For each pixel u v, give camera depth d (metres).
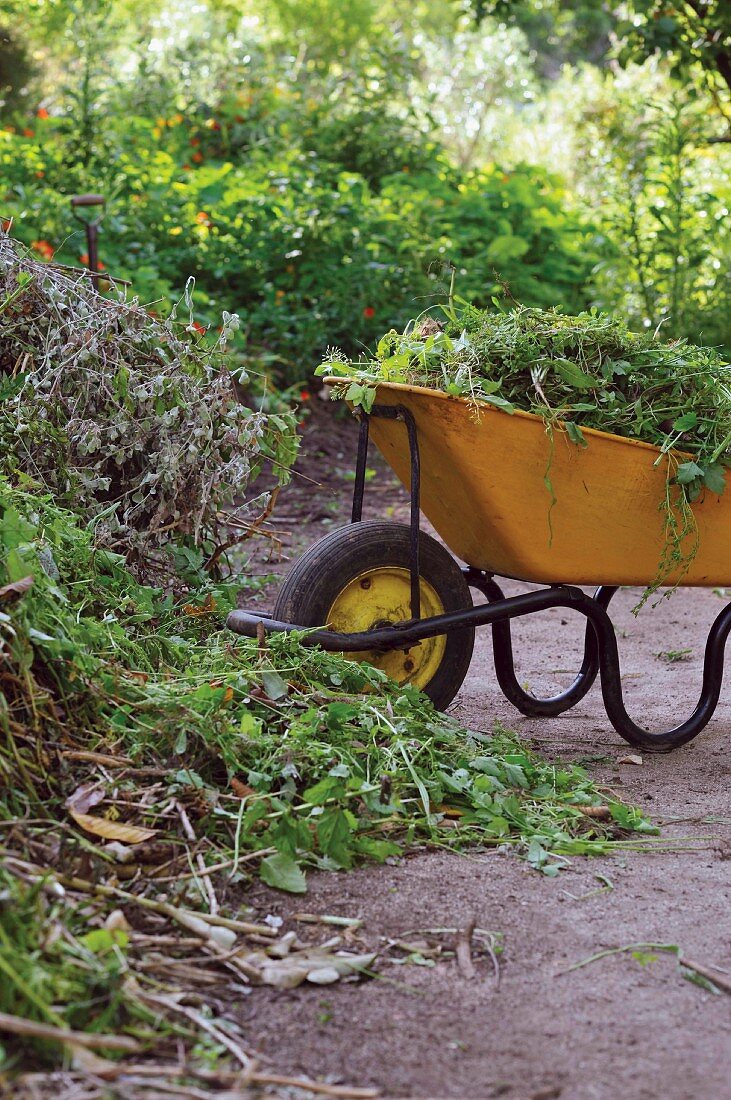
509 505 3.44
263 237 9.80
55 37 13.89
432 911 2.59
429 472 3.54
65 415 4.09
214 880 2.58
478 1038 2.13
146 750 2.86
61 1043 1.90
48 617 2.96
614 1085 2.00
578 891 2.73
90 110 11.27
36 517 3.44
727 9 7.89
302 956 2.34
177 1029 2.03
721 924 2.60
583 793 3.29
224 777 2.91
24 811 2.57
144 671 3.27
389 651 3.58
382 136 12.30
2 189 9.33
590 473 3.47
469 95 17.92
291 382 9.58
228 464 4.12
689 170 11.66
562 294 10.47
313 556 3.45
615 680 3.74
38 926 2.11
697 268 9.62
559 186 12.75
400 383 3.36
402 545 3.51
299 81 14.88
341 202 10.03
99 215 9.03
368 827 2.89
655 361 3.53
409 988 2.29
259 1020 2.14
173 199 9.87
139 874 2.51
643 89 14.29
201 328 4.40
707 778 3.60
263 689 3.24
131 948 2.25
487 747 3.47
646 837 3.08
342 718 3.09
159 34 17.08
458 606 3.63
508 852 2.92
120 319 4.14
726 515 3.69
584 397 3.47
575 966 2.40
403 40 14.92
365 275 9.66
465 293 9.83
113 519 3.95
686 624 5.51
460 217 10.88
